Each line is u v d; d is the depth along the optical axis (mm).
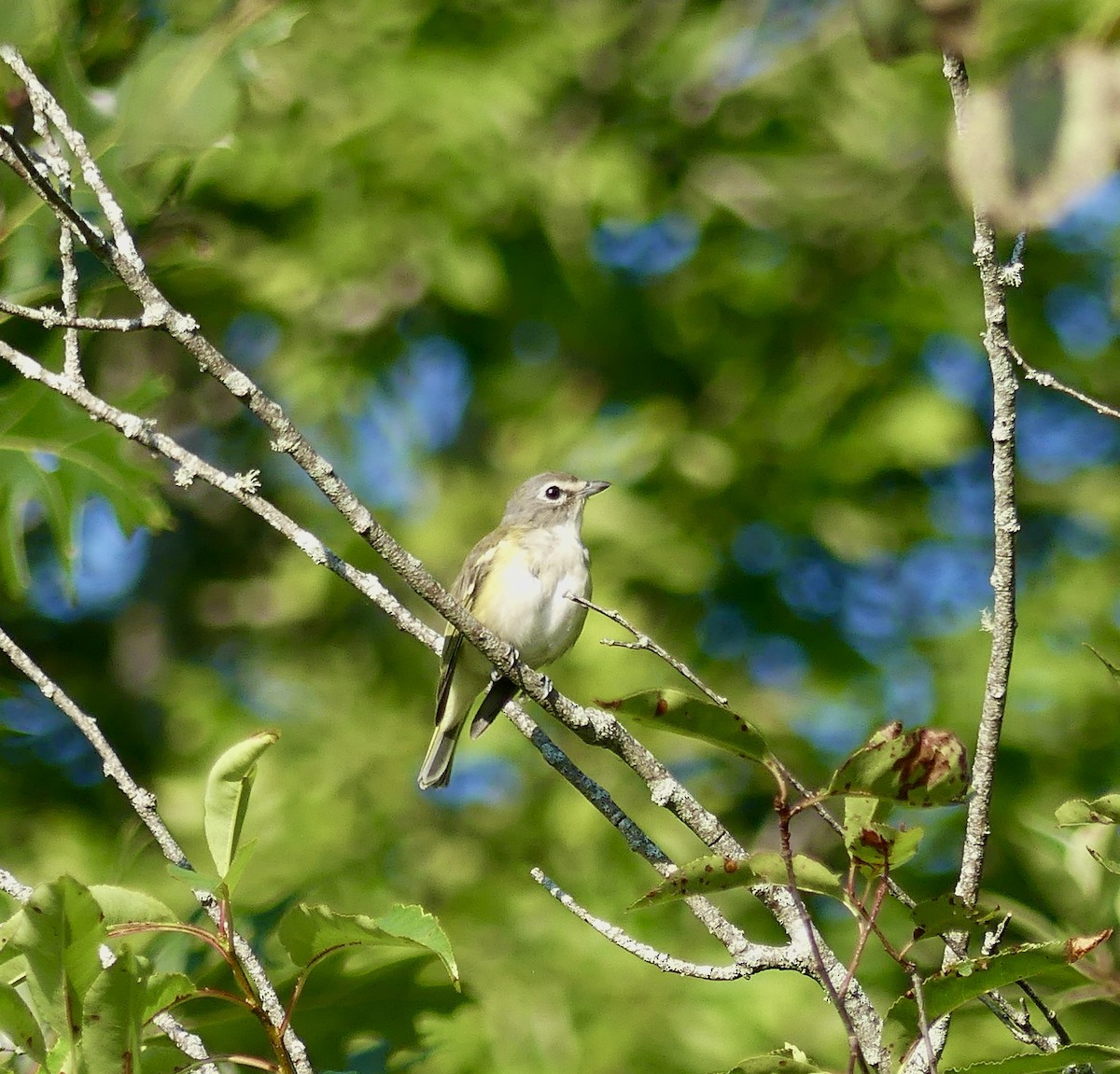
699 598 14508
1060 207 3082
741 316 15492
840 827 4559
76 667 15758
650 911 12836
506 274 15000
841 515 14586
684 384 15648
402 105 14562
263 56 7387
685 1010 12039
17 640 15703
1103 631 14156
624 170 14781
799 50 15414
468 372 16125
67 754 14867
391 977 6598
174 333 5129
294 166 14844
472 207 14641
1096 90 3068
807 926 3982
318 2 15156
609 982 12250
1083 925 5273
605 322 15367
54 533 8352
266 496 15812
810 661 14430
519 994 12086
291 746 14281
